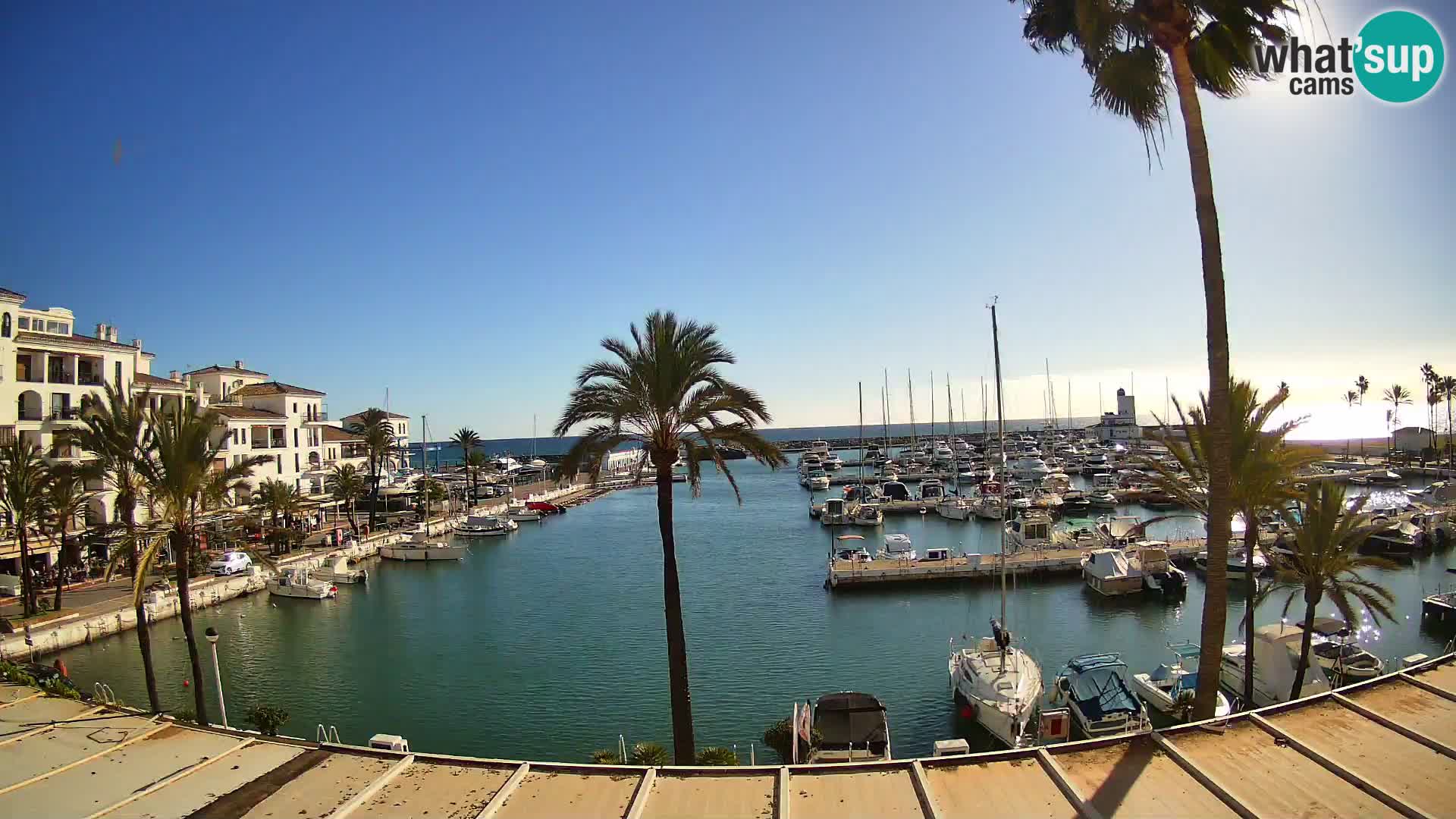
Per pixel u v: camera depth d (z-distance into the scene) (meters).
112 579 52.84
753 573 61.06
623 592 55.22
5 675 19.00
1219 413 15.93
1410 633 39.69
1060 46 17.98
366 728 31.03
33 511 44.19
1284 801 10.58
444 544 72.50
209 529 29.03
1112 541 63.06
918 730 29.62
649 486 147.75
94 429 26.91
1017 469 120.75
